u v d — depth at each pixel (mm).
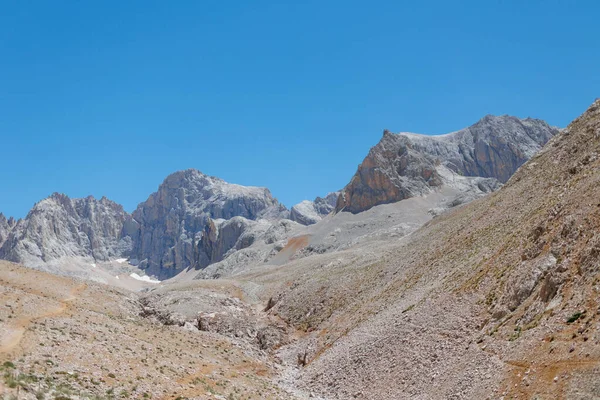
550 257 51156
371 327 70000
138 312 96250
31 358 42875
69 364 44156
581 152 78562
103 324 62688
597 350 37656
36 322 54250
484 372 45562
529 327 46000
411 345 58062
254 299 116000
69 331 54219
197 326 96625
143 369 49375
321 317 91688
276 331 91438
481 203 107812
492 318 51906
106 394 39719
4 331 48531
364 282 95125
